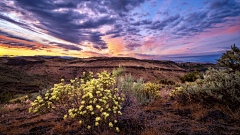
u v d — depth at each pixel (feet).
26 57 343.67
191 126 8.54
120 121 9.47
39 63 305.53
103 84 11.38
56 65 304.50
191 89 13.66
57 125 8.73
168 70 302.25
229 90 11.18
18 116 11.60
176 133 7.72
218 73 13.82
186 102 13.30
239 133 7.22
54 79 166.40
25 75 120.26
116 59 385.09
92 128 8.28
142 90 16.56
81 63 344.08
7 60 278.46
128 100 13.00
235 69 13.60
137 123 9.29
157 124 8.83
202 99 12.52
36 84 87.40
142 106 13.46
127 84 14.52
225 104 11.05
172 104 13.41
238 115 9.07
